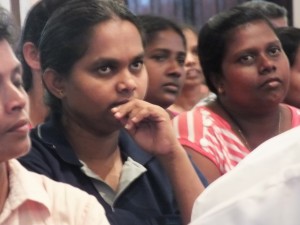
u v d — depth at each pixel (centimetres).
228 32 344
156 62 369
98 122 257
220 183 157
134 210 261
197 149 322
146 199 266
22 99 199
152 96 371
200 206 157
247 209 147
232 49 342
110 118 255
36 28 331
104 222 219
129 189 266
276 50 343
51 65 262
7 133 197
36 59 336
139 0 712
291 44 418
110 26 253
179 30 386
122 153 277
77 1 261
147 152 275
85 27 252
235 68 342
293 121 363
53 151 260
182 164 270
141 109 259
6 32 204
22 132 200
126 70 255
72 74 255
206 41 355
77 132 264
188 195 267
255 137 351
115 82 253
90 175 257
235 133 345
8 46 204
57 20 261
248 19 345
